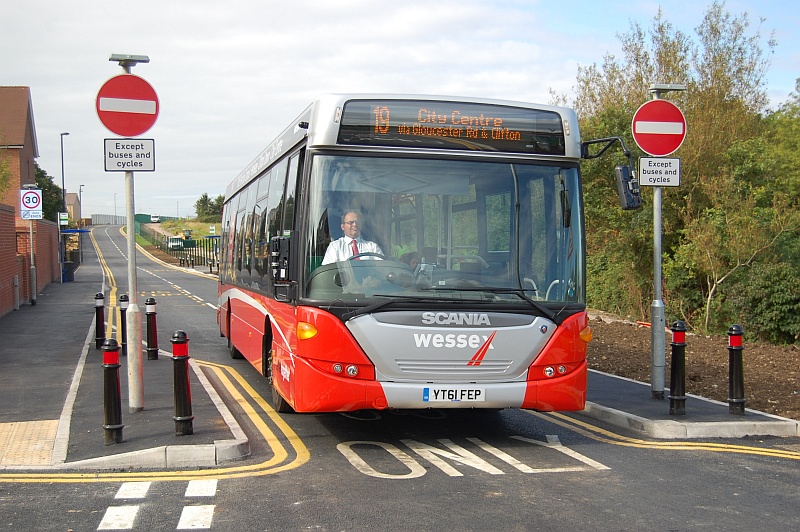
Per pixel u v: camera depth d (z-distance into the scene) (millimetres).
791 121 36688
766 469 7262
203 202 162500
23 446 8008
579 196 8047
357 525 5598
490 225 7746
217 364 14562
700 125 26359
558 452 7883
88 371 12953
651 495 6375
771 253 23844
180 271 65688
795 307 22656
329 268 7457
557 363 7656
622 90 31750
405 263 7531
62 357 14805
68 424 8789
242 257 13391
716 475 7023
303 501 6188
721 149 26438
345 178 7648
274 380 9188
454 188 7730
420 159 7754
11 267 25219
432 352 7355
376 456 7664
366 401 7285
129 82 8898
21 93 56375
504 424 9289
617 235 27766
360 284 7430
